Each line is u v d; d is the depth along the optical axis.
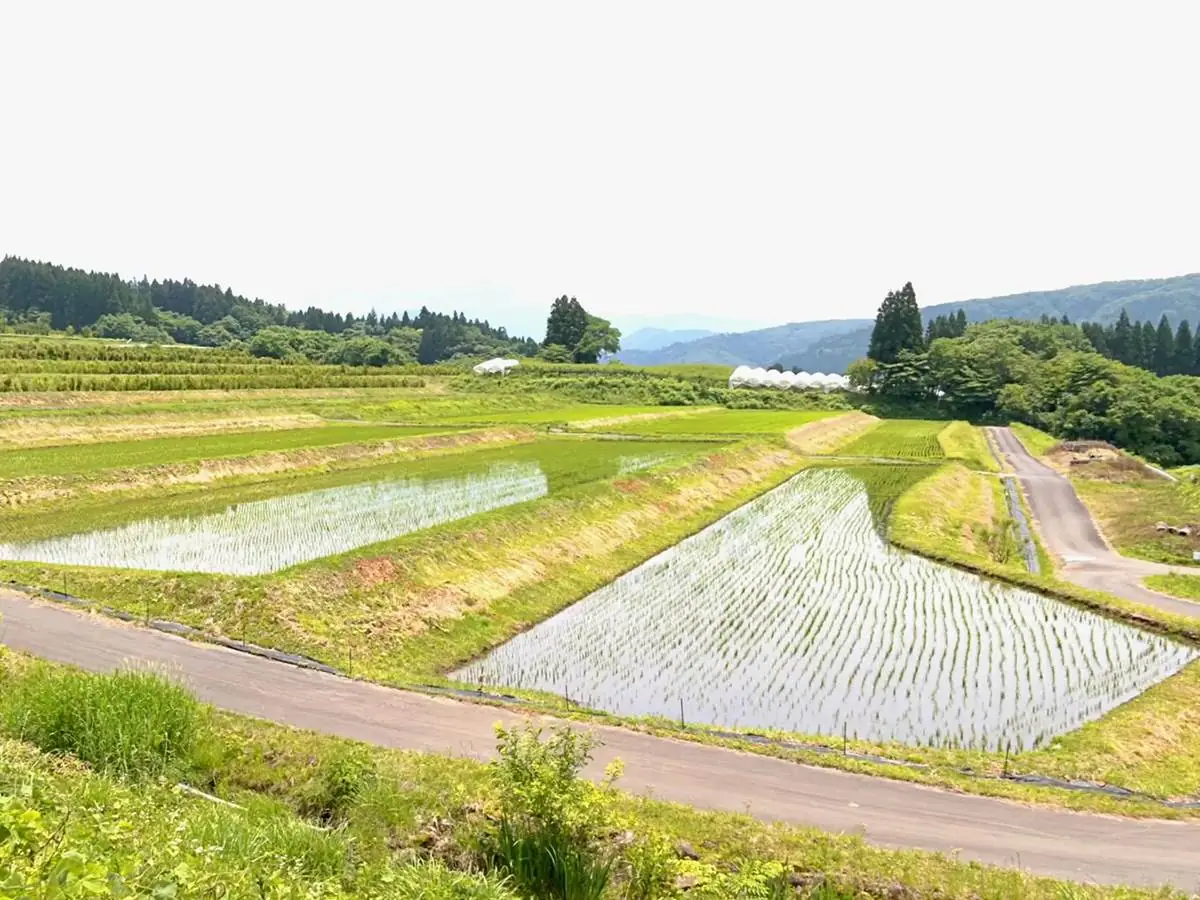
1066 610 27.50
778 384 134.88
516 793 10.85
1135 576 34.09
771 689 19.98
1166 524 41.84
